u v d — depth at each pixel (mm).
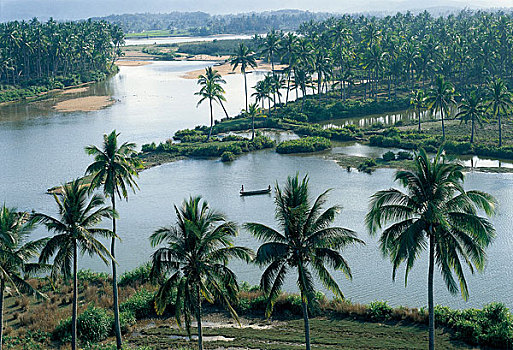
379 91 184625
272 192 93750
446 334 47375
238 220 80062
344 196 88000
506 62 180875
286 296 54875
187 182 101750
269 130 145000
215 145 124062
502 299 56219
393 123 146625
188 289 39531
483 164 106062
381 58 166375
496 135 124688
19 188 98688
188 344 48344
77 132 143875
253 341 48062
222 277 40188
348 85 194500
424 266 64812
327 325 50562
